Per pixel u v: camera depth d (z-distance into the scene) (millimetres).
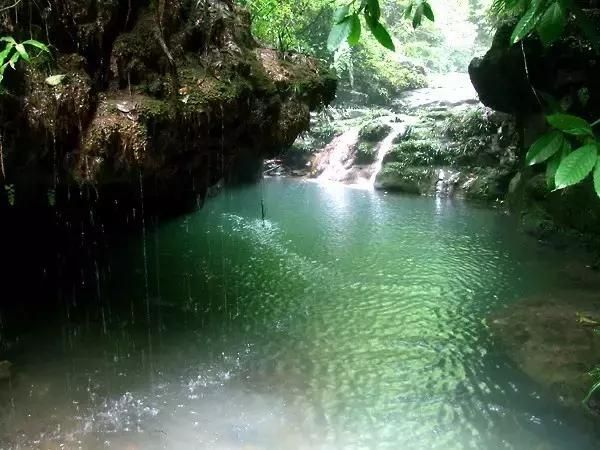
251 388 3893
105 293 5445
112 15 4152
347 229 8422
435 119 13023
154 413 3523
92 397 3670
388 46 1689
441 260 6965
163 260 6555
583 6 6512
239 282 6012
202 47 4695
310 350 4516
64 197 5246
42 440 3184
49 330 4613
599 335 4664
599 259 6594
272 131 5098
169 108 4145
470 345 4633
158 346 4457
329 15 11758
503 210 9758
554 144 1413
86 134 3938
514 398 3824
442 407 3717
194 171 5211
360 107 15938
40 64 3812
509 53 7617
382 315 5250
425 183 11391
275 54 5598
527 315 5176
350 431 3434
